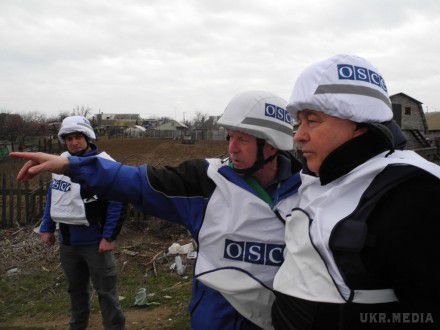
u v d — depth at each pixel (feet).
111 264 11.78
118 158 73.10
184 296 16.46
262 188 5.89
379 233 3.42
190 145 116.47
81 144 12.11
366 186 3.76
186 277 18.52
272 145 5.74
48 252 21.62
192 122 290.56
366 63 4.22
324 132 4.07
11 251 22.03
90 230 11.37
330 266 3.74
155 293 16.90
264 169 5.93
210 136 185.26
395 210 3.40
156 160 68.59
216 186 5.73
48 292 17.57
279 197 5.66
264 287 5.40
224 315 5.50
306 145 4.27
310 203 4.13
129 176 5.77
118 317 11.86
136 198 5.80
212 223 5.63
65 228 11.56
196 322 5.74
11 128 135.03
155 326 14.19
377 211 3.53
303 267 4.00
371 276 3.49
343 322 3.57
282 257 5.48
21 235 24.67
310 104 4.07
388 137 3.84
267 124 5.70
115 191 5.74
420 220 3.26
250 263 5.46
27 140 124.57
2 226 27.07
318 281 3.83
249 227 5.50
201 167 5.98
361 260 3.51
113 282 11.84
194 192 5.82
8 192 27.53
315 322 3.81
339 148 3.99
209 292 5.73
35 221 27.27
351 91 3.94
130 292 17.10
